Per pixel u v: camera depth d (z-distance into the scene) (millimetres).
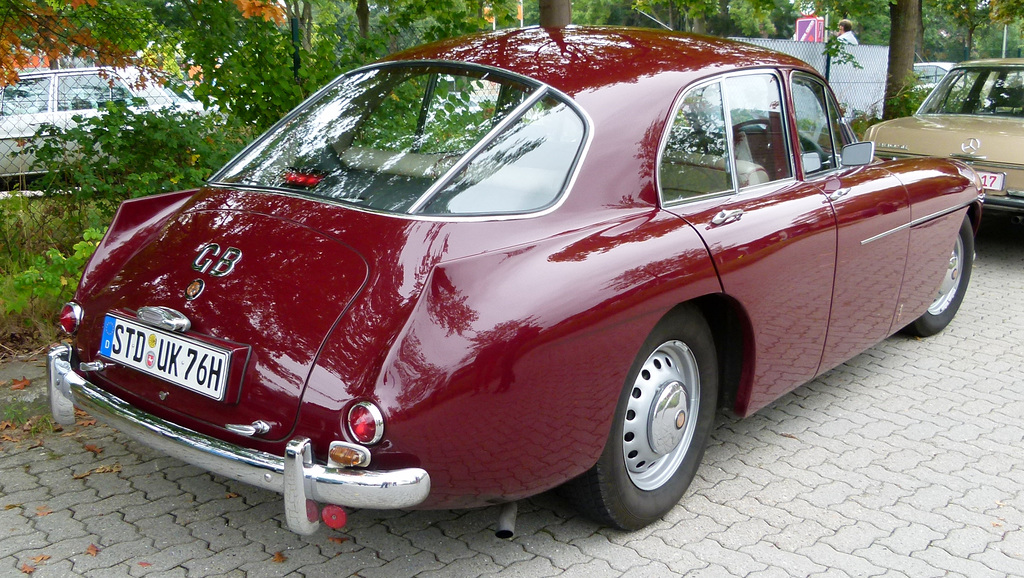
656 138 3059
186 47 6516
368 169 2957
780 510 3395
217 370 2502
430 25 7348
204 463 2523
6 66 5992
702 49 3547
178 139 6035
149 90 9125
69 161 5941
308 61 6805
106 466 3582
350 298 2445
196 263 2764
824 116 4078
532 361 2477
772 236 3330
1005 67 8086
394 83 3311
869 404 4480
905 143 7621
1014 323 5879
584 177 2857
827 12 16469
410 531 3162
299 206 2852
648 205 3000
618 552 3053
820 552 3104
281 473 2359
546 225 2723
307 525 2354
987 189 7152
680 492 3285
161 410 2682
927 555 3109
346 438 2301
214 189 3172
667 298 2848
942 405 4480
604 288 2654
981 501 3514
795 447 3959
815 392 4637
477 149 2867
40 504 3270
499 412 2443
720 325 3432
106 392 2832
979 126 7363
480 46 3457
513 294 2484
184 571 2865
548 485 2717
